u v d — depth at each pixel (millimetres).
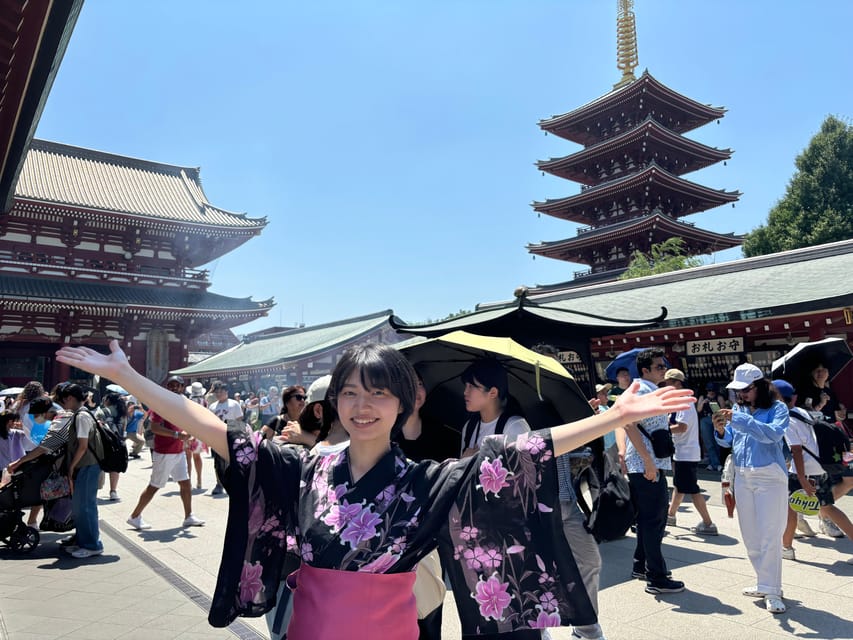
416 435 4070
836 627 3680
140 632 3846
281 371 24344
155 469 6844
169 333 31422
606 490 3533
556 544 1633
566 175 34781
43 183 29875
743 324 11633
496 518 1627
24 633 3826
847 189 28672
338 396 1673
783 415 4082
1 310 26688
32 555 5828
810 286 11547
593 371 6289
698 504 6277
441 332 6023
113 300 27938
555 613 1609
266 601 1674
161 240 31766
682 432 5914
